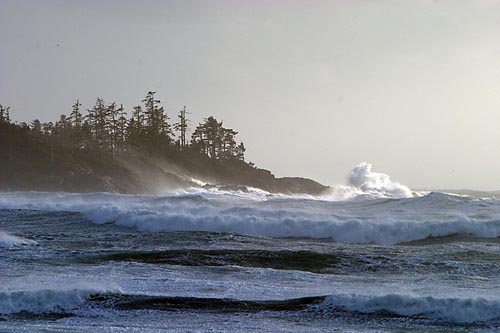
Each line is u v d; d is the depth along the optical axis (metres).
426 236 127.25
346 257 105.12
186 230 135.38
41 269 95.50
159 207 158.38
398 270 96.88
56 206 179.50
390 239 126.38
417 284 87.19
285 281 88.81
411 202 170.38
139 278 89.00
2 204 187.88
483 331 67.94
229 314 73.69
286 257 105.00
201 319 71.81
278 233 133.00
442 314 72.00
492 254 107.75
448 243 120.44
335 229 130.25
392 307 73.56
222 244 118.56
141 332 66.25
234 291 82.00
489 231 127.88
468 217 142.00
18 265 98.38
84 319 72.19
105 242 120.19
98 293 78.69
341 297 75.94
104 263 100.25
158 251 109.00
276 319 71.81
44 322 71.06
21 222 150.38
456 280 89.75
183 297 77.81
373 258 104.38
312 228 132.12
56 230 138.50
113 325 69.62
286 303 76.44
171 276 90.81
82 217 152.38
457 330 68.31
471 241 122.25
